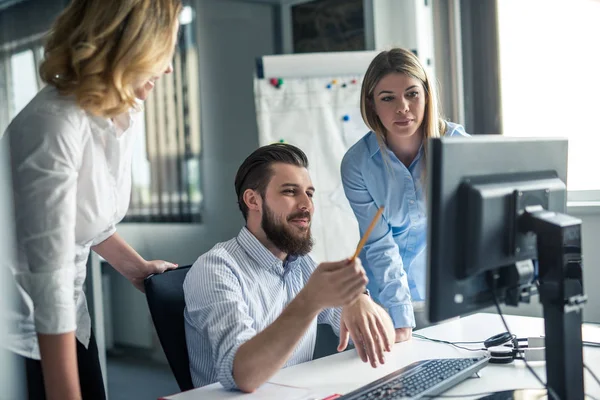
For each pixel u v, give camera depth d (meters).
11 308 1.18
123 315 3.57
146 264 1.54
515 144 1.08
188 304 1.38
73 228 1.14
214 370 1.37
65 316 1.11
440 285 0.98
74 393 1.13
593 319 2.43
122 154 1.33
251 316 1.40
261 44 3.66
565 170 1.20
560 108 2.75
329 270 1.12
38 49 3.18
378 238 1.91
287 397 1.14
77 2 1.19
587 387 1.15
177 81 3.64
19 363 1.21
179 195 3.70
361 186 2.02
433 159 0.96
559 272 1.02
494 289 1.05
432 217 0.97
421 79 1.83
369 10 3.34
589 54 2.64
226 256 1.42
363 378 1.27
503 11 2.89
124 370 3.48
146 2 1.16
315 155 3.05
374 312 1.38
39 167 1.10
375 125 1.94
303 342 1.50
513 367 1.30
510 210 1.05
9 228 1.11
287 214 1.43
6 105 3.21
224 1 3.65
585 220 2.44
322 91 3.06
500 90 2.92
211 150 3.67
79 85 1.14
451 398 1.10
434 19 3.06
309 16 3.56
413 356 1.43
